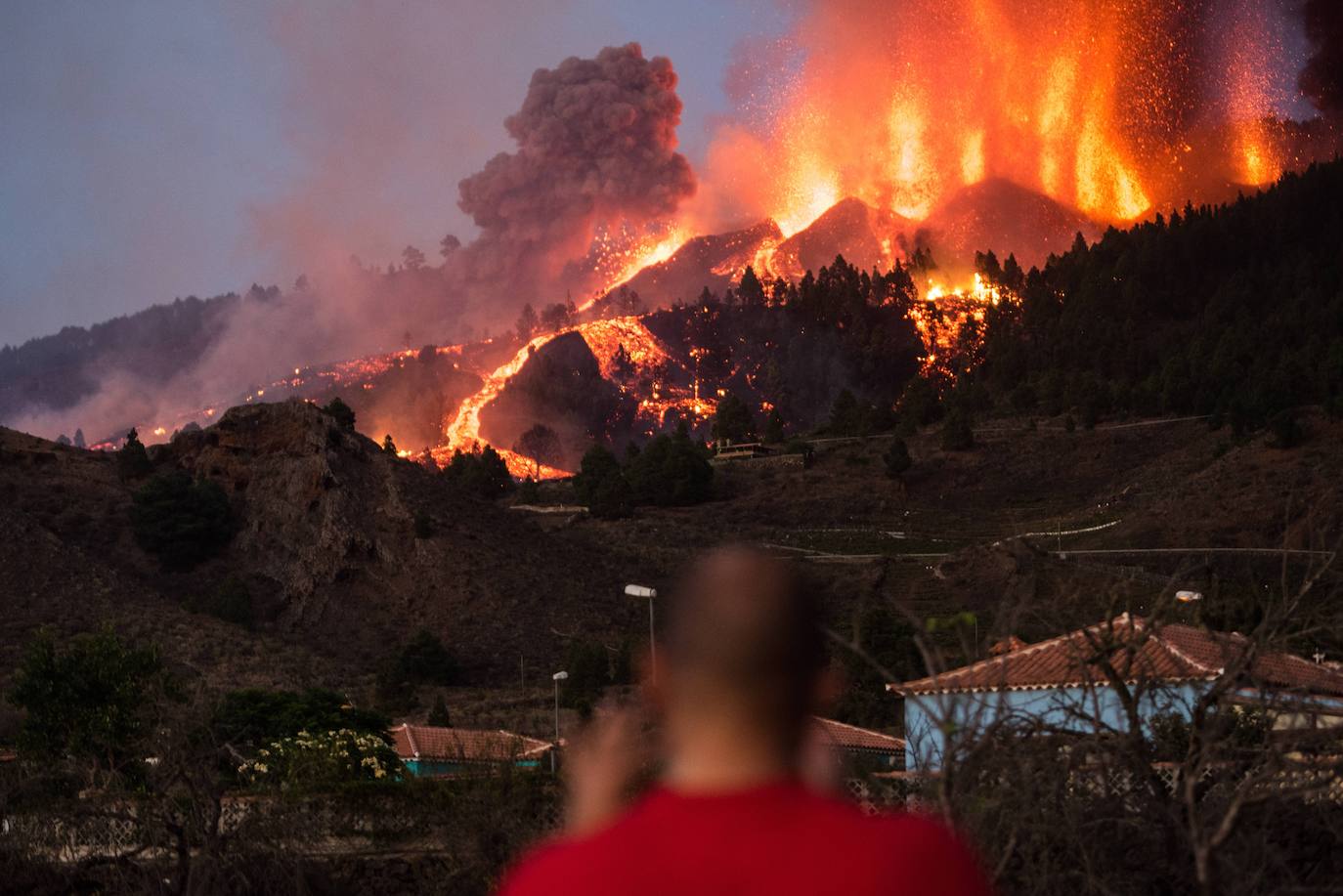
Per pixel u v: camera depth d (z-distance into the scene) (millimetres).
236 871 15328
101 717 26812
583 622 105375
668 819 2107
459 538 112312
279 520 111188
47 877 15742
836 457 182625
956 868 2080
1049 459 170125
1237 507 128125
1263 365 178625
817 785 2244
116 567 105250
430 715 64500
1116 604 8062
